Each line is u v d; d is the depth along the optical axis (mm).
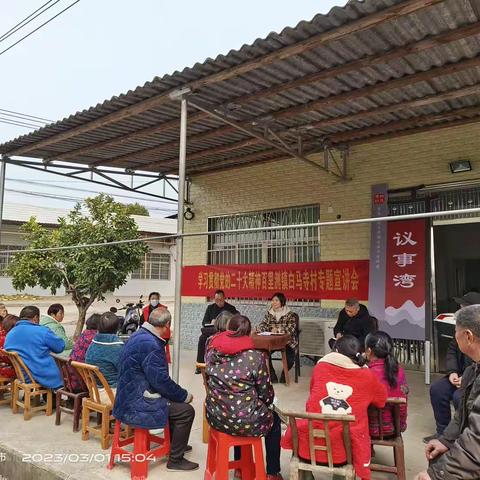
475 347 1893
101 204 9398
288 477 3115
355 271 6594
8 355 4539
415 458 3393
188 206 8680
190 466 3234
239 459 3180
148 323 3311
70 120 5105
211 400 2820
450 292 5875
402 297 5973
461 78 4348
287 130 5727
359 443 2537
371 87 4438
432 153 6082
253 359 2842
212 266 8234
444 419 3520
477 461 1688
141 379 3168
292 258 7383
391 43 3615
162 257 22625
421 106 5207
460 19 3285
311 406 2676
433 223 6027
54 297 20922
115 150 6547
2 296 19359
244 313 7738
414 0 2996
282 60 3855
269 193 7656
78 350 4168
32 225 9797
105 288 9320
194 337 8375
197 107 4641
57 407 4203
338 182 6879
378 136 6352
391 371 3107
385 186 6383
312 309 6984
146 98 4570
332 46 3650
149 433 3510
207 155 6957
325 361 2793
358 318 5395
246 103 4770
